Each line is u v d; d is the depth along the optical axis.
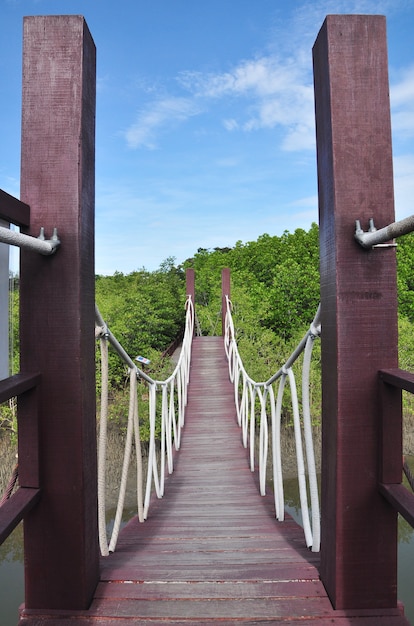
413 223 1.11
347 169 1.53
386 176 1.53
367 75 1.54
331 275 1.57
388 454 1.51
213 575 1.76
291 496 11.26
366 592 1.54
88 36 1.63
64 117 1.55
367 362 1.53
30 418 1.54
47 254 1.51
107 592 1.65
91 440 1.65
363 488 1.53
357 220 1.52
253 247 27.66
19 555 8.64
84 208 1.58
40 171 1.54
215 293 22.14
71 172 1.54
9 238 1.18
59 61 1.55
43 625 1.51
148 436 12.37
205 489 3.73
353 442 1.53
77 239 1.54
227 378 8.82
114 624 1.51
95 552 1.69
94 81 1.71
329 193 1.57
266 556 2.00
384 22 1.55
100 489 1.98
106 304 18.55
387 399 1.51
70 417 1.55
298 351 2.22
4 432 10.95
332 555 1.58
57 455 1.56
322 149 1.65
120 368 13.85
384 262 1.53
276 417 2.82
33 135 1.55
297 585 1.69
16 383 1.36
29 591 1.58
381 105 1.54
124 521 9.59
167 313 20.97
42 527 1.56
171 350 20.81
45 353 1.55
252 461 4.29
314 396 12.45
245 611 1.55
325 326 1.66
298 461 2.24
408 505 1.33
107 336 1.95
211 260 30.53
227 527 2.63
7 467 10.36
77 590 1.56
